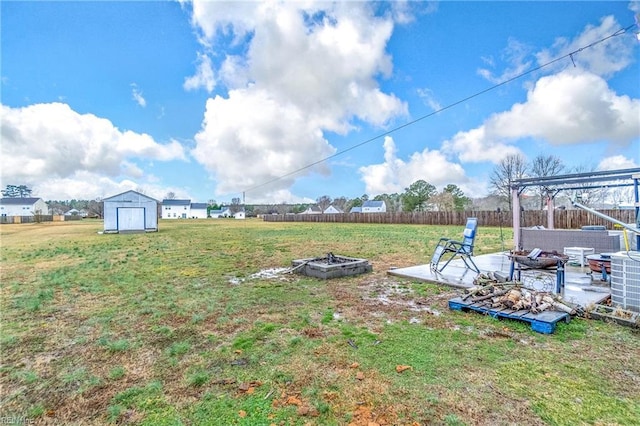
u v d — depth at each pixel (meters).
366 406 2.00
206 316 3.88
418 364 2.54
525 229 7.25
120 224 20.36
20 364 2.70
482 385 2.22
